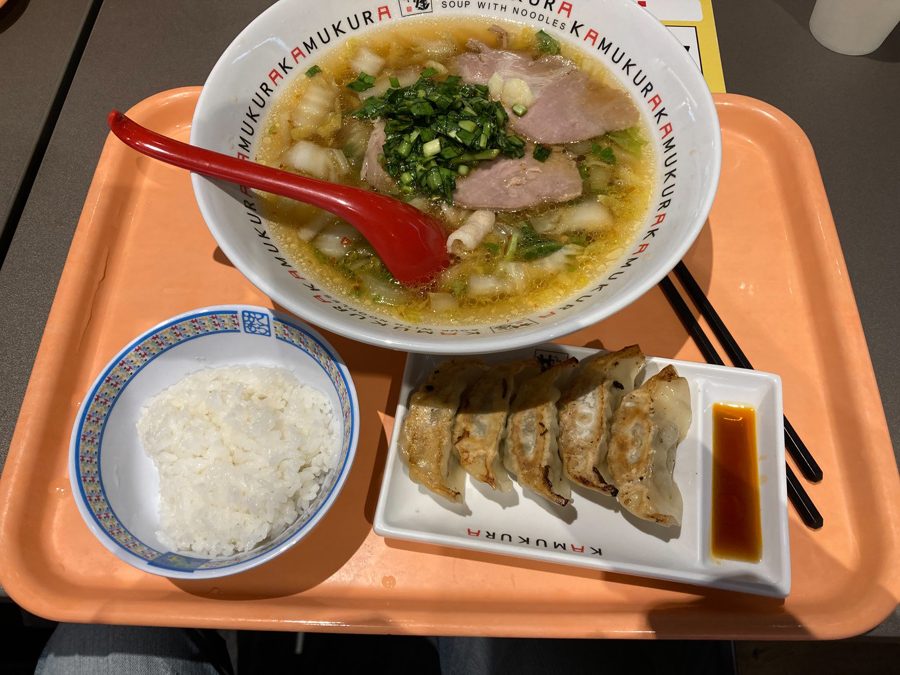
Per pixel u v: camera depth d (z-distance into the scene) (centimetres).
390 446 32
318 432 33
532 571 31
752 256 39
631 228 32
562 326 26
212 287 39
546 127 35
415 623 29
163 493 32
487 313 30
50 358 36
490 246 32
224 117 33
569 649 39
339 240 32
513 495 32
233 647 41
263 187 30
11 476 33
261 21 34
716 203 41
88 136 47
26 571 31
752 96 48
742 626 29
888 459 33
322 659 40
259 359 36
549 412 32
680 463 33
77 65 51
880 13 47
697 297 37
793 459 33
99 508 29
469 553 32
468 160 34
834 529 32
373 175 34
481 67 37
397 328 28
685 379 33
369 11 38
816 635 29
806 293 38
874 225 44
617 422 33
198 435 32
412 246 30
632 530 31
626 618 29
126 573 32
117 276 39
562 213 33
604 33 36
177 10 54
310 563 32
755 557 31
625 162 34
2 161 47
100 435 31
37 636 41
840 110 48
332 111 36
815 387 36
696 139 31
